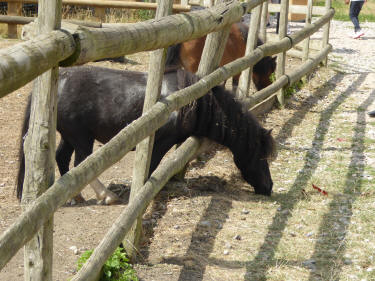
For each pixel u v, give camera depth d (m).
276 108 8.72
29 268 2.51
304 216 4.94
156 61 3.83
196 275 3.81
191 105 4.81
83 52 2.37
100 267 3.20
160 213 4.84
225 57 7.80
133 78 4.85
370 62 12.57
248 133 5.16
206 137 5.15
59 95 4.70
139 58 10.59
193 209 4.97
